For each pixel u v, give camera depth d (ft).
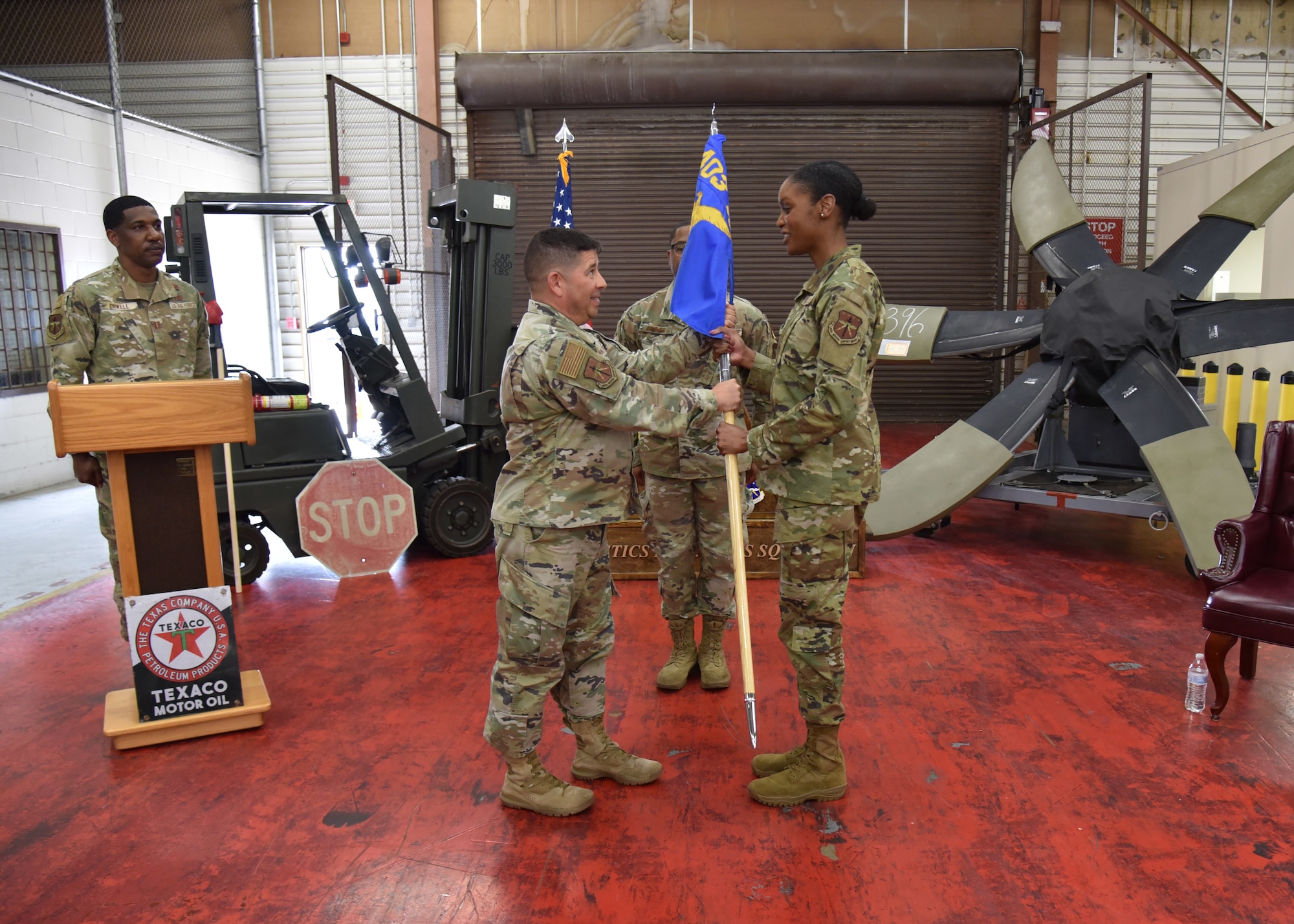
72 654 10.88
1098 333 14.44
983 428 14.82
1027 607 12.23
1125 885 6.09
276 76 28.91
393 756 8.12
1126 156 28.37
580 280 6.82
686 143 28.76
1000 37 27.96
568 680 7.39
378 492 13.75
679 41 28.14
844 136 28.60
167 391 8.00
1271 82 28.19
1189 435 13.12
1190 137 28.45
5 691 9.77
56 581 13.98
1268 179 15.51
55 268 21.72
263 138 29.07
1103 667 10.03
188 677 8.48
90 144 22.65
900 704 9.09
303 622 11.87
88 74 27.40
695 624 11.44
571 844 6.66
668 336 9.56
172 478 8.36
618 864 6.40
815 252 6.95
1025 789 7.39
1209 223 15.58
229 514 12.71
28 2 27.17
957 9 27.86
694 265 7.44
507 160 29.17
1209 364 17.47
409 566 14.58
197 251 12.87
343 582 13.73
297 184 29.30
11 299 20.56
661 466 9.00
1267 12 28.04
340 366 31.14
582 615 7.19
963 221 28.94
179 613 8.39
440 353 28.09
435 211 15.58
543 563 6.63
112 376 10.06
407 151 28.63
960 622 11.61
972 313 16.66
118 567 9.96
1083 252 15.89
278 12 28.66
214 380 8.16
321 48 28.73
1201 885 6.08
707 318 7.36
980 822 6.90
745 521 12.94
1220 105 28.27
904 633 11.21
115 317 10.05
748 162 28.81
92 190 22.74
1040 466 17.13
